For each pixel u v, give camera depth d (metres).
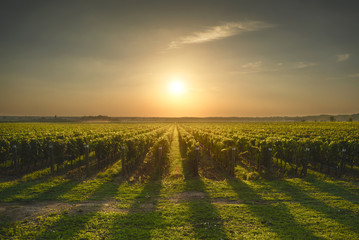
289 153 16.03
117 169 15.20
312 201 9.27
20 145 14.67
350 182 12.10
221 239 6.38
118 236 6.53
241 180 12.70
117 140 20.97
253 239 6.35
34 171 15.08
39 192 10.34
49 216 7.77
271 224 7.25
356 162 15.73
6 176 13.64
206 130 39.91
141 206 8.88
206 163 18.42
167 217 7.77
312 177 13.16
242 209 8.43
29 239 6.34
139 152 17.98
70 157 16.84
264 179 12.98
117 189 11.02
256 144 17.47
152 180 13.02
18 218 7.64
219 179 13.37
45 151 15.74
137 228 7.02
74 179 12.73
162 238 6.44
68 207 8.70
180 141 35.97
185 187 11.34
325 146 15.40
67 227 7.01
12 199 9.39
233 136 24.05
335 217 7.70
